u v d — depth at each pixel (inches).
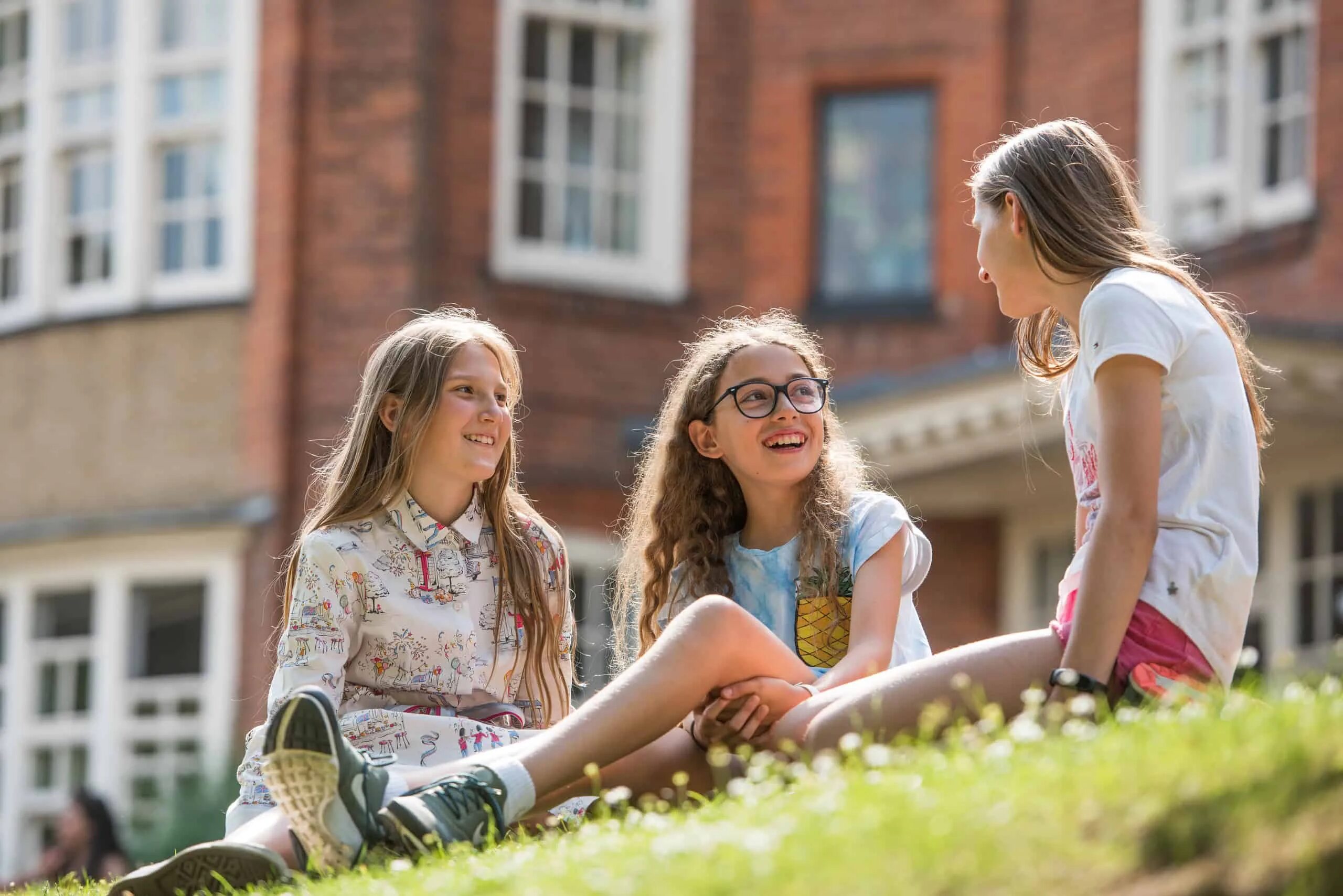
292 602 263.7
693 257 828.0
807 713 230.2
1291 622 697.0
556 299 796.6
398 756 248.8
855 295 841.5
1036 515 780.6
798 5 847.7
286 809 213.6
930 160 840.3
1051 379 260.8
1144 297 226.8
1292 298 726.5
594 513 789.9
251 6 810.2
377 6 791.7
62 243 852.6
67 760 817.5
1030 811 157.1
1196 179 775.7
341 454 277.3
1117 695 220.1
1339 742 150.2
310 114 793.6
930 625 792.9
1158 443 222.7
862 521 276.1
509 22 804.6
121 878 226.8
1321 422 673.6
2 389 848.3
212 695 777.6
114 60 844.0
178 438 804.0
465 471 270.4
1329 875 135.6
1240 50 758.5
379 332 777.6
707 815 189.6
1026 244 243.9
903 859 152.6
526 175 807.7
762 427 275.6
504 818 218.4
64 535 808.3
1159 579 222.2
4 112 877.8
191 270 820.6
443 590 269.0
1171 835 145.7
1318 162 725.3
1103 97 799.1
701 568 281.6
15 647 828.6
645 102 832.9
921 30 837.8
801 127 841.5
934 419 709.9
